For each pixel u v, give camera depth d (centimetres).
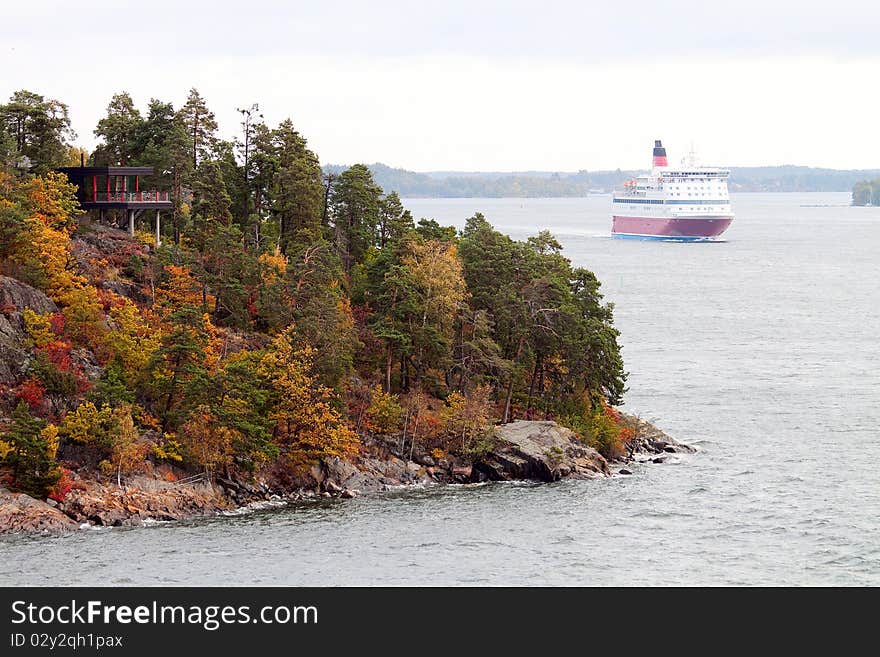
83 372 17400
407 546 14888
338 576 13812
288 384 17562
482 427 18662
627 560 14550
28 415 15700
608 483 18050
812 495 17325
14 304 17588
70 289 18488
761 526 15875
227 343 19012
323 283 19862
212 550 14488
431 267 19838
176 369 17400
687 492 17488
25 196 19862
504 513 16375
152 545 14588
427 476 18200
